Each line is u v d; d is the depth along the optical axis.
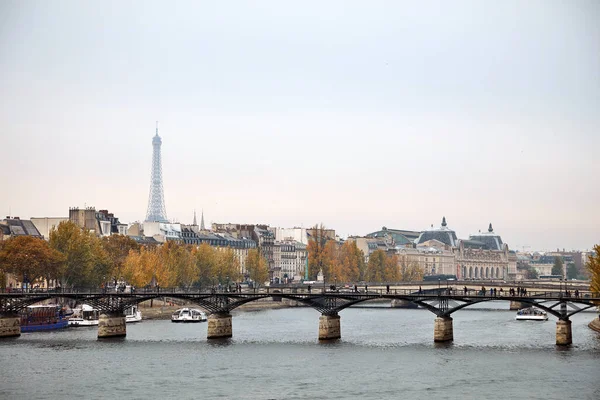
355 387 151.00
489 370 165.88
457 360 177.88
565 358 180.38
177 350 192.62
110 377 160.25
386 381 155.75
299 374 162.50
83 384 154.25
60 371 165.75
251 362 175.75
